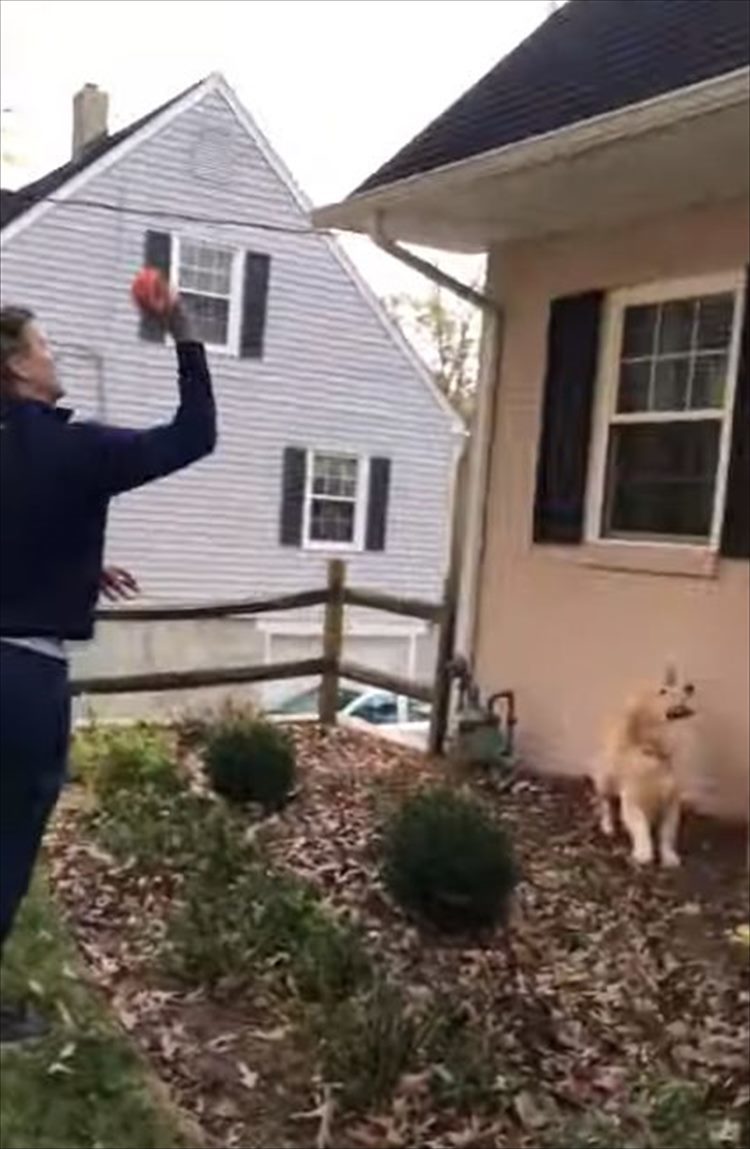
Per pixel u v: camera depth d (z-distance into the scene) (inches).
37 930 167.6
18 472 100.1
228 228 732.7
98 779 236.7
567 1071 148.6
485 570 318.3
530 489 305.7
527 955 177.6
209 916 170.9
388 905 187.0
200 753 268.1
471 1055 143.6
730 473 253.6
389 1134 132.4
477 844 180.4
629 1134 133.6
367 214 295.9
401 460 810.8
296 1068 142.6
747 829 244.2
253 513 756.0
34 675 100.1
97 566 104.7
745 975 175.8
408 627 799.1
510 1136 134.3
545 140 237.8
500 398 316.2
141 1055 140.9
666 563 266.4
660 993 170.4
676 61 251.9
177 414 105.7
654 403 277.3
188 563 734.5
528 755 301.6
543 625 299.9
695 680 259.1
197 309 727.7
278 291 753.6
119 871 193.9
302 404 768.3
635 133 219.9
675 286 268.2
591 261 289.7
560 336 297.0
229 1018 152.5
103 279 702.5
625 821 230.1
